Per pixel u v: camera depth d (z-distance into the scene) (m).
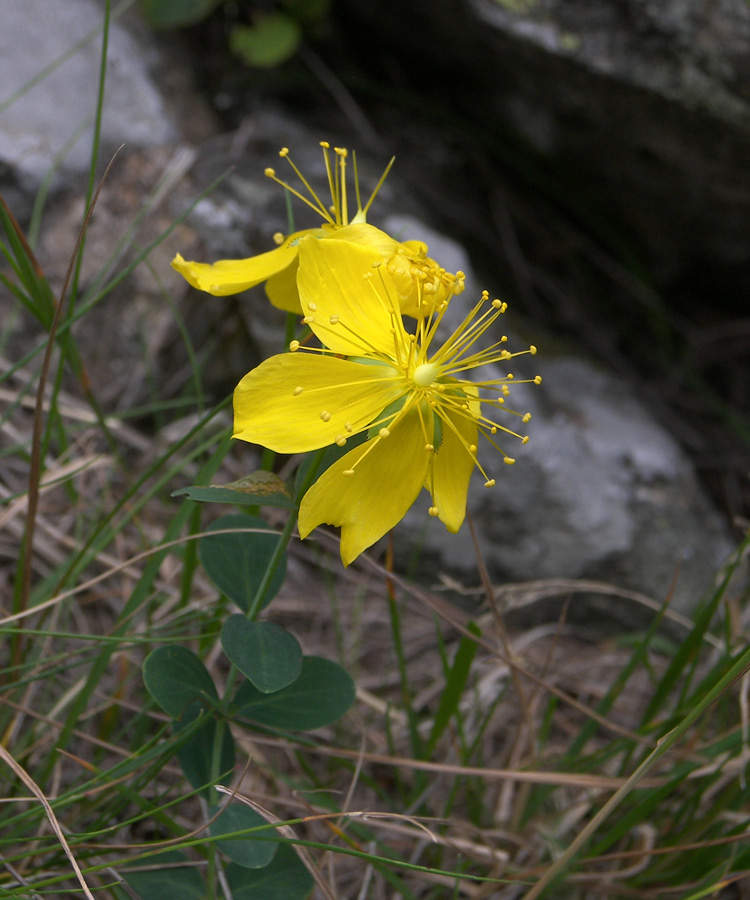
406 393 0.17
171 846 0.17
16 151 0.24
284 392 0.17
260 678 0.17
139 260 0.20
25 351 0.23
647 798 0.19
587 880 0.20
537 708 0.23
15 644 0.19
